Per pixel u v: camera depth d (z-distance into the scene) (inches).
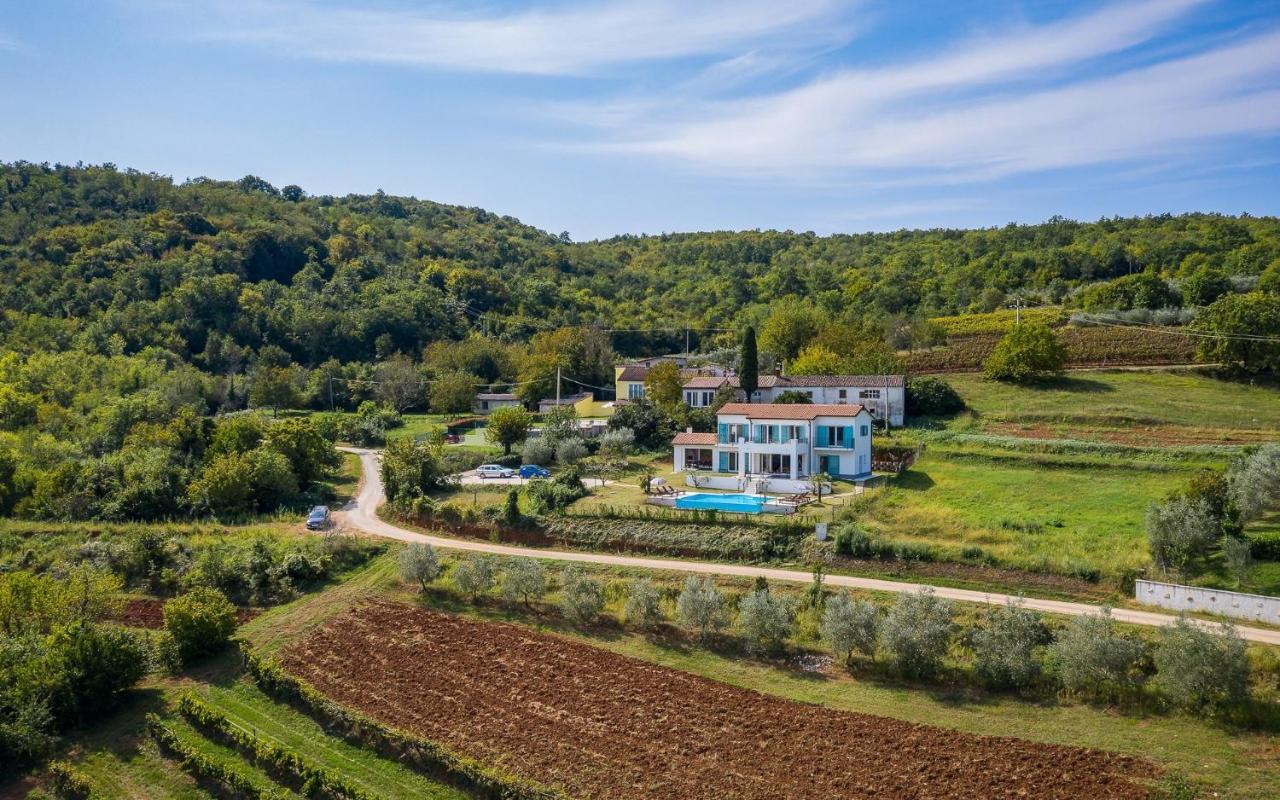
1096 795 1320.1
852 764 1454.2
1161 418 3193.9
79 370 4493.1
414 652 1995.6
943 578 2102.6
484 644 2022.6
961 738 1508.4
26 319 5024.6
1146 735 1467.8
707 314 7091.5
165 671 2005.4
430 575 2379.4
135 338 5196.9
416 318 6294.3
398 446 3267.7
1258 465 2142.0
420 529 2856.8
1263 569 1872.5
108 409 3941.9
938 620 1766.7
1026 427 3267.7
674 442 3240.7
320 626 2181.3
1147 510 2097.7
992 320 5201.8
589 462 3339.1
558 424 3695.9
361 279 7219.5
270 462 3164.4
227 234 6924.2
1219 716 1483.8
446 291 7037.4
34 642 1942.7
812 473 2984.7
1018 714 1577.3
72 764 1675.7
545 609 2210.9
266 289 6318.9
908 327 4936.0
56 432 3902.6
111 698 1851.6
